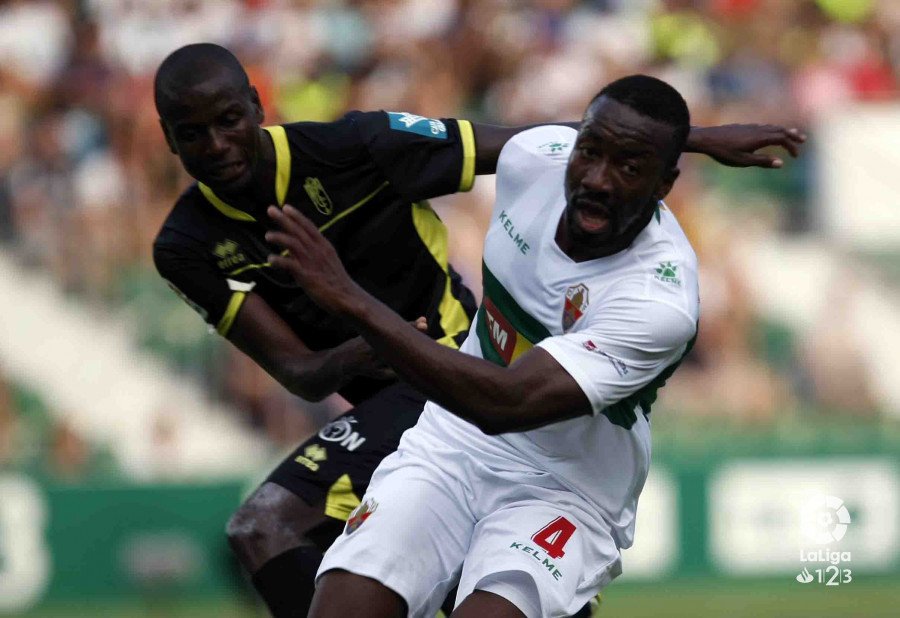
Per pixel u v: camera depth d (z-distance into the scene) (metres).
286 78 37.09
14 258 35.03
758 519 33.16
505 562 12.34
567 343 11.58
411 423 14.34
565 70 38.34
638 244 12.09
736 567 33.12
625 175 11.27
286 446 33.09
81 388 33.97
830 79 39.75
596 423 12.53
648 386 12.44
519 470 12.92
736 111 38.53
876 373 35.38
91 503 31.34
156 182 35.62
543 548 12.45
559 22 39.72
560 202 12.48
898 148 37.00
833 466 33.34
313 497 14.13
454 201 34.25
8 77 36.78
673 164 11.52
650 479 32.94
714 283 35.00
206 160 12.97
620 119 11.18
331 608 12.30
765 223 36.50
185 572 31.16
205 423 33.56
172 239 14.02
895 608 31.30
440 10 39.31
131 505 31.41
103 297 34.81
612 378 11.59
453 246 33.56
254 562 13.92
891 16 42.00
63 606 31.14
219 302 14.07
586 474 12.80
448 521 12.96
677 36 39.84
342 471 14.18
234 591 30.88
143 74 37.41
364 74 38.12
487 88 38.44
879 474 33.47
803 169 37.16
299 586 13.79
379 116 14.03
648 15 40.41
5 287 34.72
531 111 37.53
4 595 31.03
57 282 34.97
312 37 38.12
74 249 35.03
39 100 36.69
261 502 14.15
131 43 38.00
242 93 12.97
